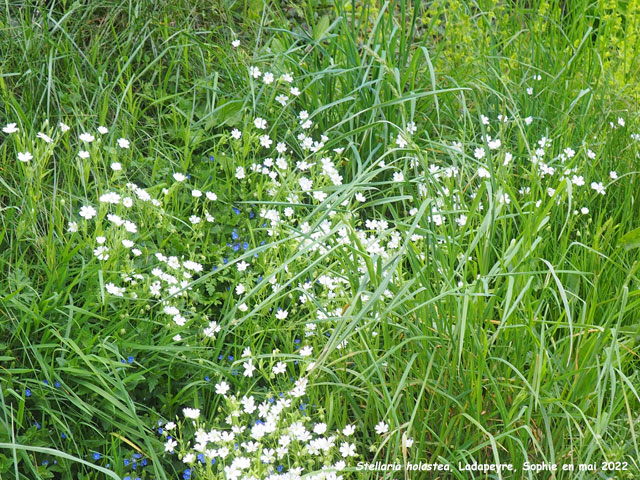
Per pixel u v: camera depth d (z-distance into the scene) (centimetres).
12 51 172
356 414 139
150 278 147
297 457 130
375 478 133
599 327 131
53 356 134
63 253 140
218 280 158
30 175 145
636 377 146
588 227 170
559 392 140
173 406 140
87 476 128
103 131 158
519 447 133
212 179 170
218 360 145
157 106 179
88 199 161
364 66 181
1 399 127
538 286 148
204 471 131
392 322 139
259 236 164
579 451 127
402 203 179
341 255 146
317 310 148
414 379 136
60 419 133
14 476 125
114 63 183
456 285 148
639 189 177
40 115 168
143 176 168
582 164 179
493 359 133
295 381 142
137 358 140
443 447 136
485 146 140
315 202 165
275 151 179
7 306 134
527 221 143
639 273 157
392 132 182
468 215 138
